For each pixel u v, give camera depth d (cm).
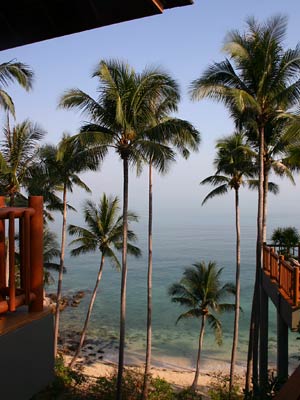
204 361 3319
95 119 1738
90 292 5859
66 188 2561
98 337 3888
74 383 2153
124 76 1677
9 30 374
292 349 3491
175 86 1722
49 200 2464
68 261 8981
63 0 329
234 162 2339
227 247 11850
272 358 3253
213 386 2566
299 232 1727
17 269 1526
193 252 10606
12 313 339
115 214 2706
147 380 2133
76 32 364
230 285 2791
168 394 2164
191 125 1689
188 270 2853
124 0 310
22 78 1489
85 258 9469
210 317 2872
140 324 4397
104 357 3322
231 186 2561
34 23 362
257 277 1686
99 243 2759
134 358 3341
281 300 1185
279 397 185
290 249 1609
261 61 1577
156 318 4628
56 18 352
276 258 1313
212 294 2788
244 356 3450
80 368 2828
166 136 1697
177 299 2834
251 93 1662
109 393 2047
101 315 4703
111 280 6838
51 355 355
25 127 2033
